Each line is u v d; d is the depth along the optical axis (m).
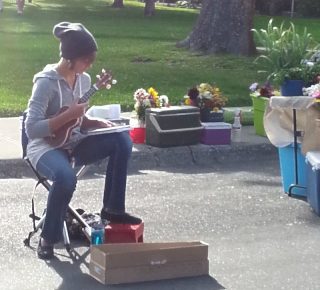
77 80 6.22
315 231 6.86
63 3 39.31
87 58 6.11
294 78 8.38
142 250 5.77
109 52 17.81
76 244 6.40
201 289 5.70
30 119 6.04
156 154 9.02
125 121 8.36
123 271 5.73
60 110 6.10
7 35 21.64
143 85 13.38
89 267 5.89
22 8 30.08
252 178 8.48
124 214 6.38
